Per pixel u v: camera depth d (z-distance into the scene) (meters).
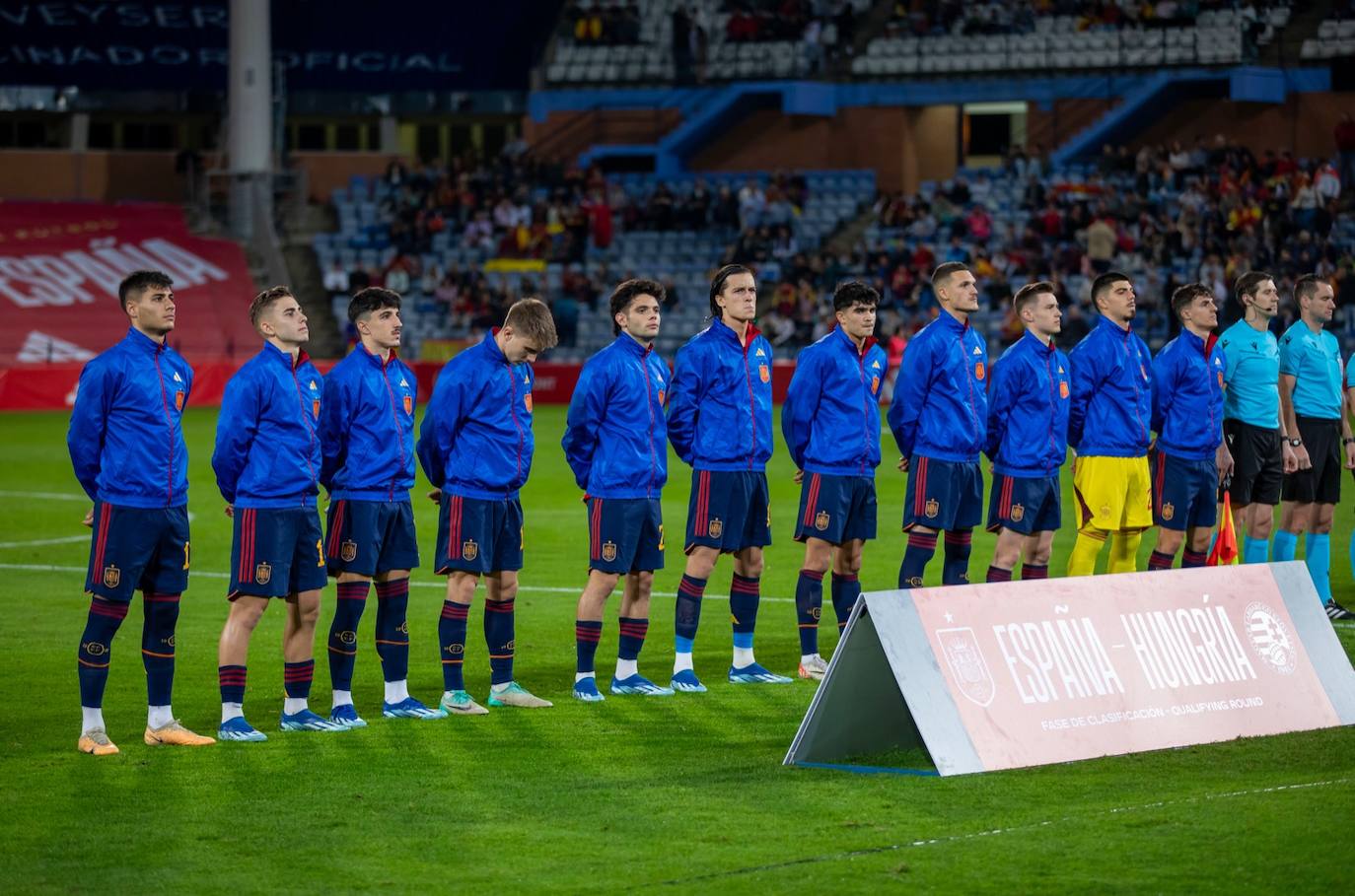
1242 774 12.94
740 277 17.14
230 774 13.46
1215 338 20.56
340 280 66.81
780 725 15.21
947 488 18.03
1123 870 10.55
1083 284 59.41
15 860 11.16
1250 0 66.38
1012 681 13.45
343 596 15.40
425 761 13.88
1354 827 11.38
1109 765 13.26
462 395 15.79
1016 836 11.31
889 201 66.06
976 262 61.62
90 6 70.88
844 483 17.66
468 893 10.39
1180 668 14.22
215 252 69.00
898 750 13.98
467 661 18.84
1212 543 20.48
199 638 19.94
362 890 10.48
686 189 71.12
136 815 12.23
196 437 47.97
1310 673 14.86
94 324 64.25
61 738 14.77
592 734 14.88
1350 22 64.38
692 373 17.09
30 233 68.50
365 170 76.25
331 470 15.50
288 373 14.82
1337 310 56.12
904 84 69.81
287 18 72.50
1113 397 19.03
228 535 29.66
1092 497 19.11
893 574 24.67
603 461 16.53
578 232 67.31
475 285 64.50
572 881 10.58
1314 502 21.06
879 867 10.71
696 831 11.66
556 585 24.19
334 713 15.35
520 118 77.75
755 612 17.61
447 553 15.82
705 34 72.81
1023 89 68.06
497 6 73.62
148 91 72.88
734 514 17.08
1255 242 57.88
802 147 71.94
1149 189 62.94
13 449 44.88
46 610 21.91
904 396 18.02
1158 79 65.56
